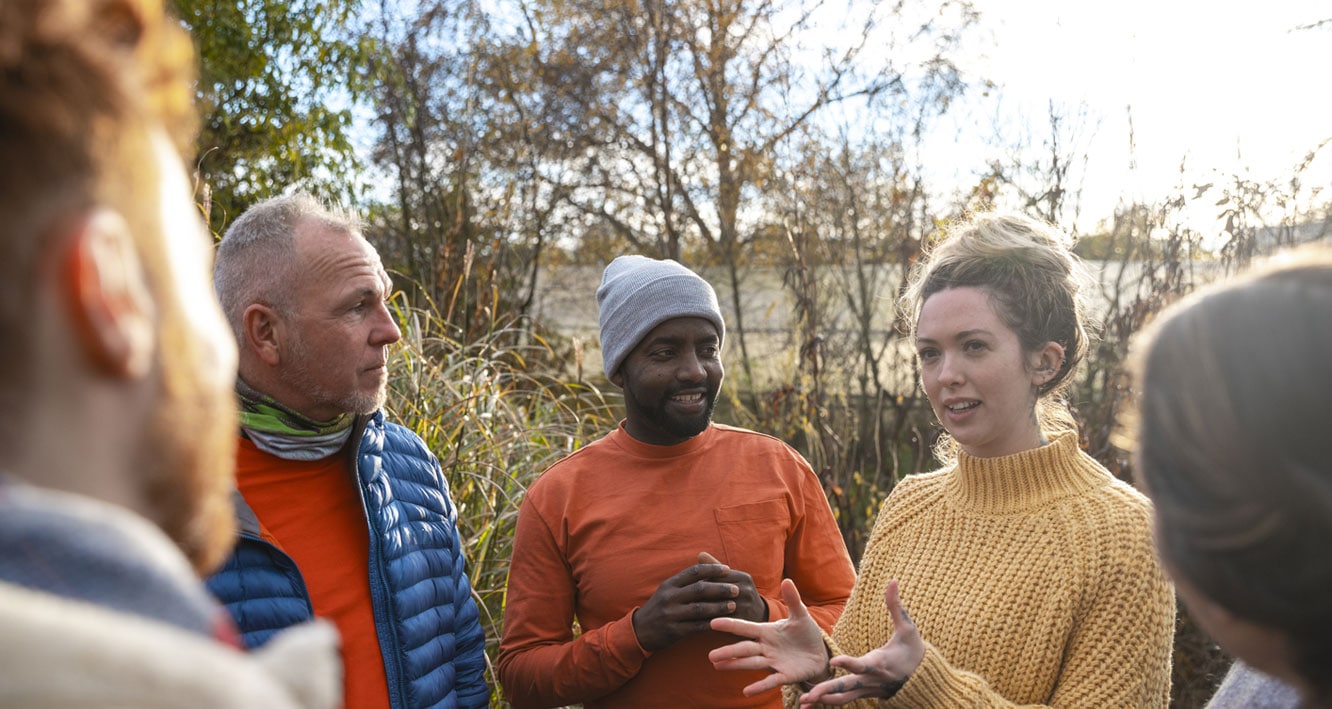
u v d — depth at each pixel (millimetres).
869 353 5688
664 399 2217
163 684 432
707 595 1944
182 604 488
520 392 4211
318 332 1846
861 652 1896
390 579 1924
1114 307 4492
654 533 2168
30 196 477
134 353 510
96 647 417
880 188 6707
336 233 1918
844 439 5004
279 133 7867
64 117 482
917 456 5012
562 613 2195
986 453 1787
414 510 2059
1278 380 725
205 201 2850
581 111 9508
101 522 467
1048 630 1624
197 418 562
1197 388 769
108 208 503
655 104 9516
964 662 1688
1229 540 744
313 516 1898
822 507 2363
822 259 6594
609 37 9703
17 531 436
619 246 9898
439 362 3848
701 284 2283
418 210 8320
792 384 5090
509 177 8766
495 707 2943
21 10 490
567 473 2275
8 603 411
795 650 1746
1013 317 1723
